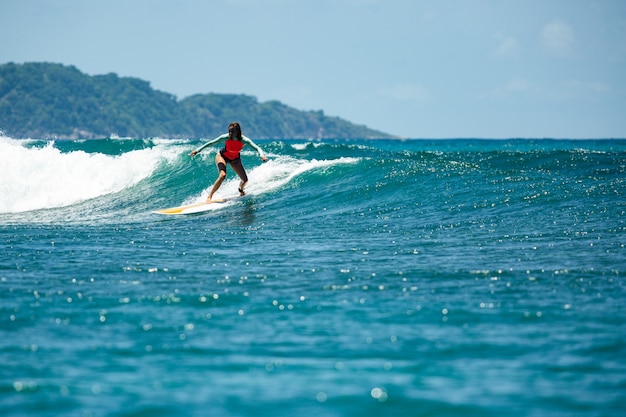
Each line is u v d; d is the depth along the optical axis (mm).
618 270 9297
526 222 13312
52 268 10008
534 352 6055
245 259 10688
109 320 7168
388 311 7465
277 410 4855
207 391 5211
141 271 9773
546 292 8227
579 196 15125
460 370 5633
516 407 4887
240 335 6637
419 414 4789
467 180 16969
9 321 7121
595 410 4824
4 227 14781
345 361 5871
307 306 7715
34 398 5074
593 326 6809
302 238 12727
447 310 7484
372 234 12914
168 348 6242
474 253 10773
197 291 8469
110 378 5488
